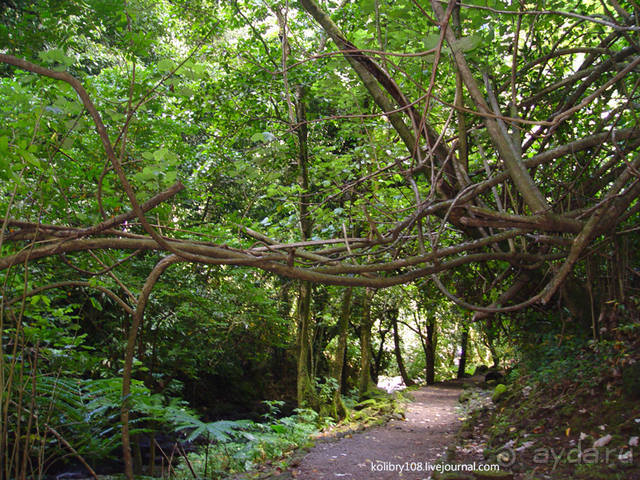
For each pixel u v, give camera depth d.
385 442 7.84
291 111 3.17
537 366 6.27
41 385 3.86
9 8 4.75
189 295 7.48
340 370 11.74
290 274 2.75
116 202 3.46
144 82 2.60
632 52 3.96
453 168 3.92
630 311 4.70
